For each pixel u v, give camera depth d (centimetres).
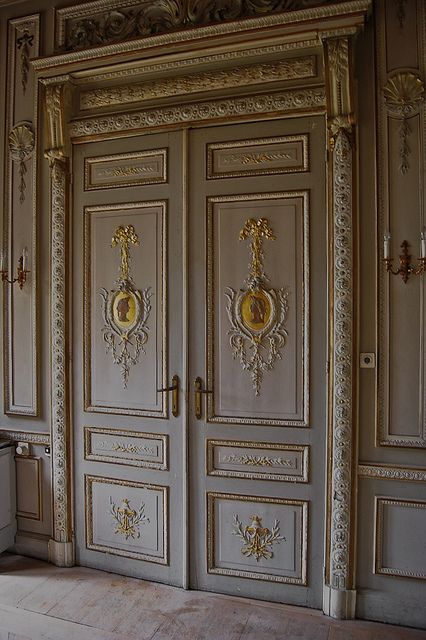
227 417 246
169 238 254
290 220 236
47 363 280
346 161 223
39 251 282
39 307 282
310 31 227
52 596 242
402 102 223
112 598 241
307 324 233
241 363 244
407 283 222
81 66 265
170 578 254
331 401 227
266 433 239
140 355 261
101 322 269
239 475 243
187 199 250
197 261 250
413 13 223
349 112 222
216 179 246
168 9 254
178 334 253
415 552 221
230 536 246
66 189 271
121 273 265
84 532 273
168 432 254
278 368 238
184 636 212
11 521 284
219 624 220
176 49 247
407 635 213
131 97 261
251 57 242
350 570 225
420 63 222
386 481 224
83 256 271
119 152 264
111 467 267
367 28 228
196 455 250
